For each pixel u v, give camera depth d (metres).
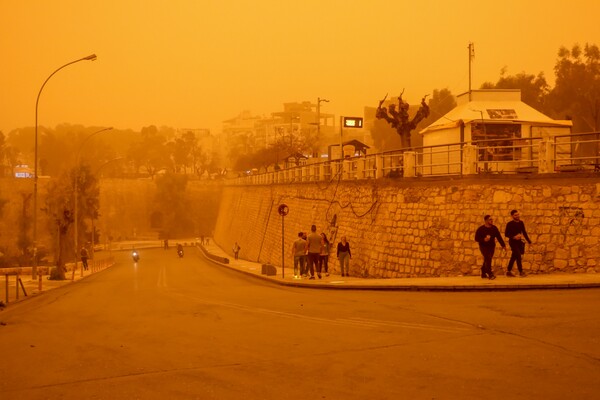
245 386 7.90
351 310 14.29
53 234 61.84
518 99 28.88
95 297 22.02
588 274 17.98
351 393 7.41
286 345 10.35
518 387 7.36
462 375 7.98
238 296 19.47
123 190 127.25
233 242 72.25
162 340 11.27
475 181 20.69
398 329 11.33
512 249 18.16
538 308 12.73
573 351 8.95
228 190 92.62
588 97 55.88
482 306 13.53
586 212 18.61
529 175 19.62
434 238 21.75
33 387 8.23
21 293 26.16
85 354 10.29
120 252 85.50
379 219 25.53
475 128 26.52
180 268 47.22
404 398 7.14
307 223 37.66
